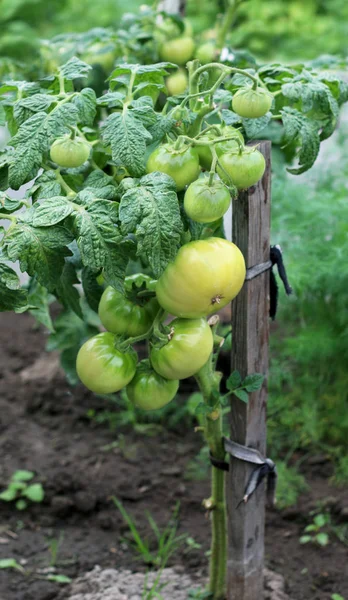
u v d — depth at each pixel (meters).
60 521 1.80
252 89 1.23
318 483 1.86
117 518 1.79
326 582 1.64
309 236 1.95
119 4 4.34
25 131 1.22
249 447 1.42
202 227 1.25
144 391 1.30
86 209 1.17
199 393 1.94
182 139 1.20
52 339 1.75
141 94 1.35
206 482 1.87
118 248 1.16
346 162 2.25
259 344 1.39
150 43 1.77
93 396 2.12
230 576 1.49
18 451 1.94
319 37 4.20
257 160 1.21
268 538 1.74
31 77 1.82
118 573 1.66
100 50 1.73
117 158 1.20
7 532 1.77
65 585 1.64
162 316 1.27
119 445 1.97
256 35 4.20
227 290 1.20
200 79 1.30
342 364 1.98
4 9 4.35
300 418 1.95
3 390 2.16
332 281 1.88
